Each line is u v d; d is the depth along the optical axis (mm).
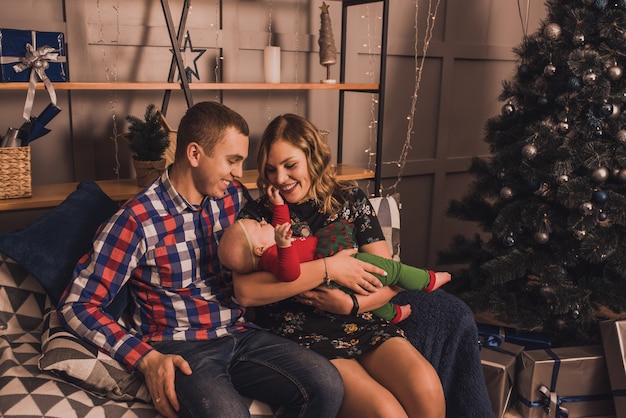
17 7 2174
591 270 2510
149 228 1583
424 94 3158
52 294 1575
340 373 1609
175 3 2467
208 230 1694
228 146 1596
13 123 2262
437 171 3289
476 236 2676
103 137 2426
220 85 2268
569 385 2207
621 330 2141
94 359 1442
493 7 3252
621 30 2158
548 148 2295
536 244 2451
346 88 2570
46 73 2023
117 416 1398
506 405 2209
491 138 2564
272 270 1599
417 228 3330
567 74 2281
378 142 2654
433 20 3061
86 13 2289
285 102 2803
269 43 2680
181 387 1450
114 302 1599
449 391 1848
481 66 3309
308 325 1729
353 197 1854
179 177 1644
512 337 2404
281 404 1574
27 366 1447
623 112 2213
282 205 1699
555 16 2324
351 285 1660
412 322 1846
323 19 2576
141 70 2438
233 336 1671
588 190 2227
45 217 1663
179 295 1644
